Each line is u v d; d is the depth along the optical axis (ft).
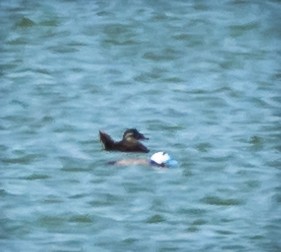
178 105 131.03
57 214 104.37
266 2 162.20
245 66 144.66
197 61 146.10
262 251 98.17
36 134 122.21
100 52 148.15
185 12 159.53
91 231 101.45
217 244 99.30
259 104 132.26
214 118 126.93
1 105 130.62
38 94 134.21
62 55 146.61
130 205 106.01
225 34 154.10
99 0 162.71
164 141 119.75
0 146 119.03
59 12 159.02
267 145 119.55
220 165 114.01
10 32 153.58
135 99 132.77
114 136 122.01
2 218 103.30
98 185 109.40
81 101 131.85
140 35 153.28
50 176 111.65
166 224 102.73
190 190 108.68
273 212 104.99
